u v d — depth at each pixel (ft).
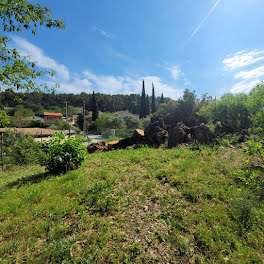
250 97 24.79
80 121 142.61
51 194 10.79
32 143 31.63
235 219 7.87
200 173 13.05
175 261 5.83
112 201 9.44
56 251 5.93
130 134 91.35
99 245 6.40
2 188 13.14
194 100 45.34
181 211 8.50
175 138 26.09
